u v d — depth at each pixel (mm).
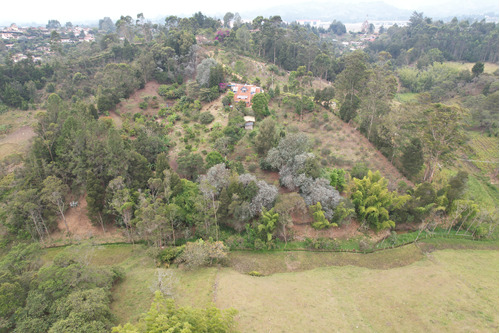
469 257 47156
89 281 35719
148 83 104625
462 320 33812
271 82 110812
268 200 50688
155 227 44156
